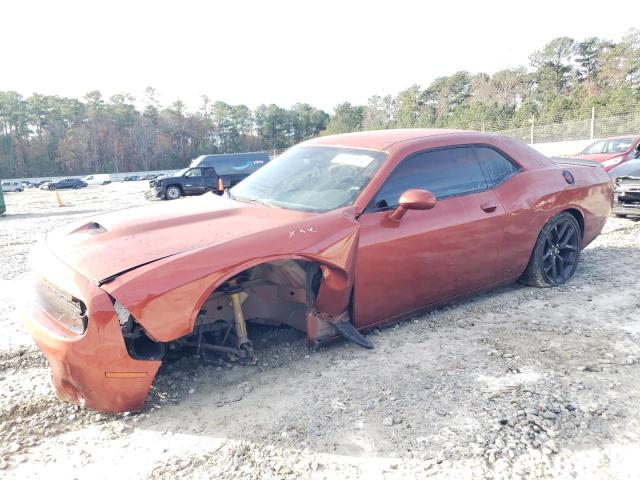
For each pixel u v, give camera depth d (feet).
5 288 19.19
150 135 375.04
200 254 9.06
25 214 59.21
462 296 13.60
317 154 13.55
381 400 9.41
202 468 7.72
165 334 8.52
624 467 7.41
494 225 13.34
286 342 12.06
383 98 331.36
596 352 11.09
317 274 11.07
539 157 15.56
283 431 8.57
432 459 7.69
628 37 236.22
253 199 12.65
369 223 11.14
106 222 11.05
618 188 26.00
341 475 7.43
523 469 7.41
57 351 8.63
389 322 12.27
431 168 12.64
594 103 146.51
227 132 407.64
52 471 7.76
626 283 15.80
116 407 8.83
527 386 9.70
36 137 358.02
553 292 15.19
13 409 9.56
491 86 274.16
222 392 9.97
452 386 9.81
